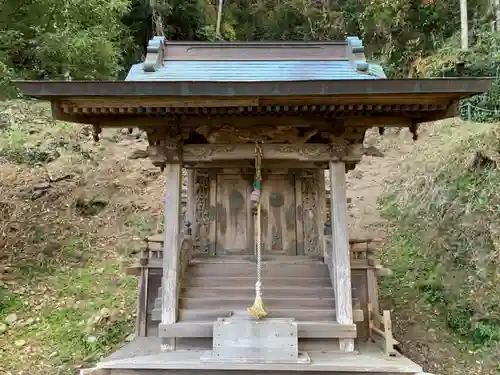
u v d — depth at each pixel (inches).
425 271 343.9
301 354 198.4
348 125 222.8
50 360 244.1
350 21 817.5
